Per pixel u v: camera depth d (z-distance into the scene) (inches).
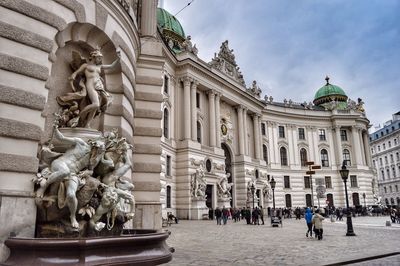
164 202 1456.7
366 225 1331.2
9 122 354.3
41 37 394.9
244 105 2142.0
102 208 362.9
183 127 1695.4
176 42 2016.5
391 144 3754.9
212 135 1824.6
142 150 608.4
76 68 479.5
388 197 3804.1
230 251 539.5
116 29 520.4
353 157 2630.4
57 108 450.9
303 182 2527.1
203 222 1406.3
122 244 300.5
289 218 1985.7
